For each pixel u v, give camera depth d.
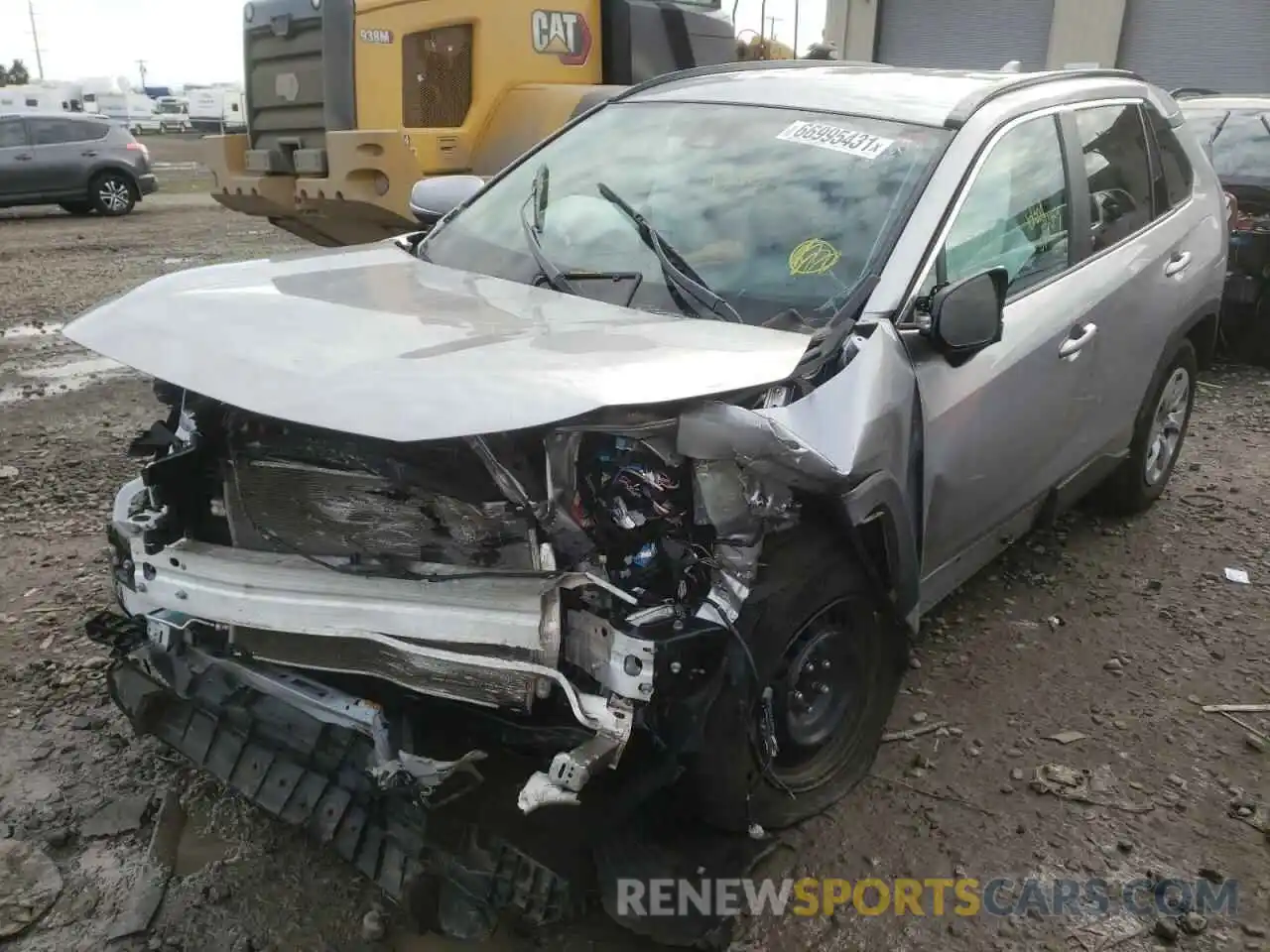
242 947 2.59
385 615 2.37
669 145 3.64
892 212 3.13
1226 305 7.81
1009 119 3.55
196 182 25.25
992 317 2.92
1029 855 2.96
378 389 2.25
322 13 7.55
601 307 2.99
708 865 2.61
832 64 4.14
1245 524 5.15
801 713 2.86
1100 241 4.04
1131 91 4.54
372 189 7.70
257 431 2.59
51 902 2.70
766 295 3.03
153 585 2.63
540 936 2.63
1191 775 3.30
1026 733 3.48
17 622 4.03
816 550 2.68
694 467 2.38
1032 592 4.43
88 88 56.38
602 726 2.28
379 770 2.36
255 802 2.64
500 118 8.05
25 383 7.34
